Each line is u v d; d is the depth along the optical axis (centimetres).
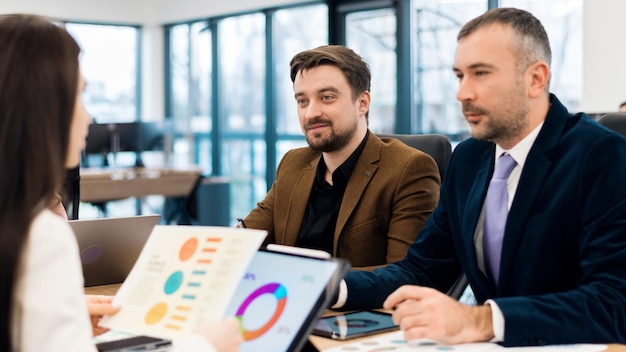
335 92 224
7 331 102
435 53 667
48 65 106
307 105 228
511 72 156
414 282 185
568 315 140
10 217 102
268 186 879
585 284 150
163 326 120
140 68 1072
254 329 126
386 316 164
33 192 104
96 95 1039
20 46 106
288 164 248
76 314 102
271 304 127
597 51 516
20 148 104
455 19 645
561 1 567
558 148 161
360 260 222
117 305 128
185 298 122
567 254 158
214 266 124
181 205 796
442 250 190
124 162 875
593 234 152
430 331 135
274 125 873
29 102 104
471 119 162
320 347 138
